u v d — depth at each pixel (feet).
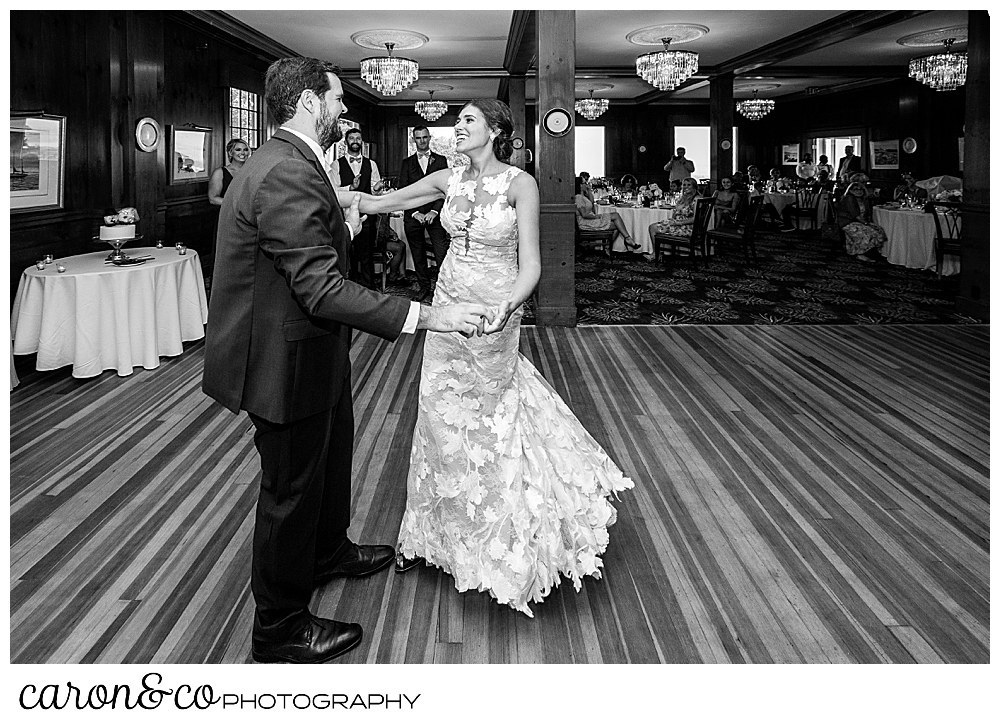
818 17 34.01
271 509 7.25
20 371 18.07
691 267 36.50
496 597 8.26
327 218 6.70
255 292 6.81
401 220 31.27
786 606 8.63
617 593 8.93
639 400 16.33
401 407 15.87
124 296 17.71
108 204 23.07
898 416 15.28
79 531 10.29
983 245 24.50
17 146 19.43
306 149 7.01
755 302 27.84
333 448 8.73
